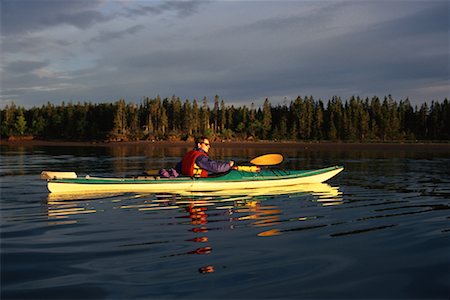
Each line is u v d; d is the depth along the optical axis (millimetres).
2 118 112750
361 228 5266
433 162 21625
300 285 3268
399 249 4293
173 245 4398
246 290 3156
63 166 17109
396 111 98250
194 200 7648
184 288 3188
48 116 110812
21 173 12992
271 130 99500
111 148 51594
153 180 8945
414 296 3066
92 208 6723
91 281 3338
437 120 91812
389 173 13969
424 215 6168
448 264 3803
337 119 91938
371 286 3268
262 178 9938
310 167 17625
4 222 5602
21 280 3371
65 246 4379
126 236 4805
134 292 3107
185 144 75688
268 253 4117
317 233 4980
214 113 109812
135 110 105062
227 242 4523
